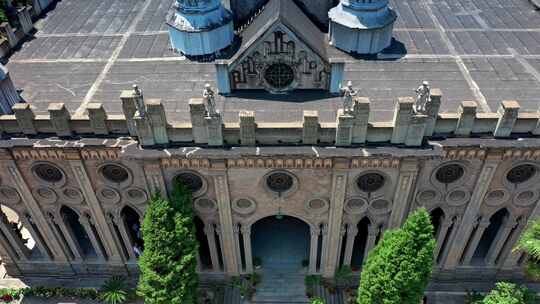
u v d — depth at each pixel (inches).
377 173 1240.2
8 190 1381.6
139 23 1624.0
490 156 1192.2
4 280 1648.6
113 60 1444.4
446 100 1239.5
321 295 1537.9
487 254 1525.6
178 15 1392.7
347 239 1449.3
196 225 1492.4
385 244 1179.3
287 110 1234.0
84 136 1210.6
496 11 1622.8
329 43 1461.6
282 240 1680.6
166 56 1450.5
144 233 1263.5
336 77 1243.8
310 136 1145.4
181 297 1286.9
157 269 1273.4
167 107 1250.6
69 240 1521.9
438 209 1405.0
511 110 1099.9
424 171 1245.7
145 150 1171.3
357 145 1161.4
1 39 1475.1
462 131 1159.6
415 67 1362.0
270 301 1536.7
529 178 1277.1
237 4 1478.8
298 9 1441.9
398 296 1141.1
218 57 1419.8
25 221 1481.3
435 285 1588.3
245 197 1314.0
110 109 1254.9
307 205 1332.4
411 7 1644.9
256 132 1149.7
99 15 1680.6
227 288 1581.0
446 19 1578.5
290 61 1234.6
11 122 1202.0
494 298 1241.4
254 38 1199.6
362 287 1227.2
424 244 1093.8
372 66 1370.6
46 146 1192.8
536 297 1270.9
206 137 1165.1
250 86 1291.8
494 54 1407.5
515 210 1365.7
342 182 1243.2
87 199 1368.1
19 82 1368.1
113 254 1558.8
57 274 1647.4
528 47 1437.0
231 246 1462.8
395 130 1128.2
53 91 1330.0
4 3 1550.2
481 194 1299.2
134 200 1374.3
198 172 1254.3
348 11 1378.0
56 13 1705.2
